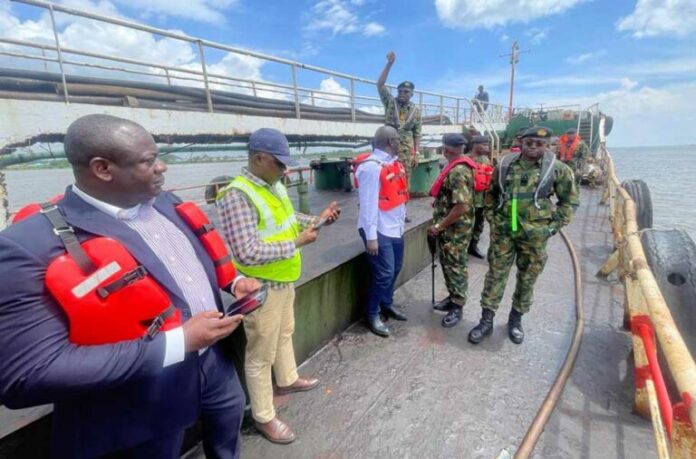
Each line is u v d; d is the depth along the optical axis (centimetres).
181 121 554
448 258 318
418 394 237
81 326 89
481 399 231
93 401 106
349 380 252
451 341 300
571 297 371
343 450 196
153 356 96
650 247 239
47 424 147
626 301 298
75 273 87
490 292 292
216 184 522
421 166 670
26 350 84
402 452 193
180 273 119
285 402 232
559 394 228
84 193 102
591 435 199
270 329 189
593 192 945
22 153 412
